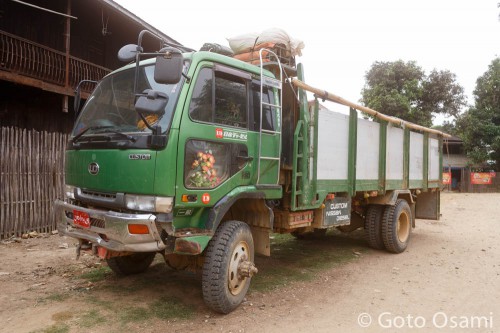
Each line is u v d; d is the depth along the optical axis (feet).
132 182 12.16
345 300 16.25
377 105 87.15
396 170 25.91
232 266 14.10
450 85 92.38
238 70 14.98
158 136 11.81
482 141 100.22
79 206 13.92
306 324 13.66
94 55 47.50
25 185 26.21
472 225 38.86
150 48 50.55
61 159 28.81
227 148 14.02
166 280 17.58
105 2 37.04
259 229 16.33
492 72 102.73
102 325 12.78
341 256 23.95
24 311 13.76
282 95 18.20
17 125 38.40
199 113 13.10
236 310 14.58
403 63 91.15
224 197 13.76
